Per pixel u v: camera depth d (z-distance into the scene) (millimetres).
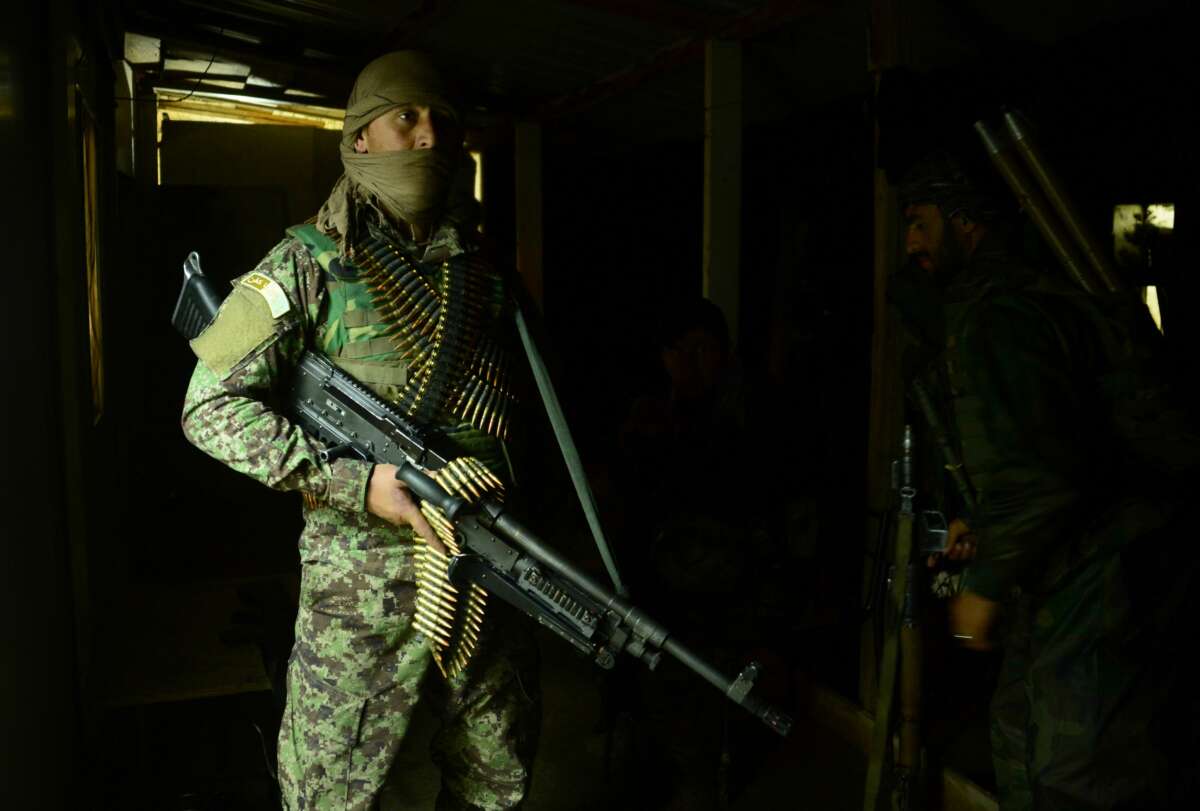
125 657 3379
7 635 1989
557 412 2316
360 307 2146
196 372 2090
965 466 2148
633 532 3379
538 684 2457
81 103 3359
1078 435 2064
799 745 3652
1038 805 2107
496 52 6945
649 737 3369
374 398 2119
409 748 3697
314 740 2139
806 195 6457
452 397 2191
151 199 7027
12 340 2180
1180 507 2084
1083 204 3922
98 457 3949
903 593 2779
